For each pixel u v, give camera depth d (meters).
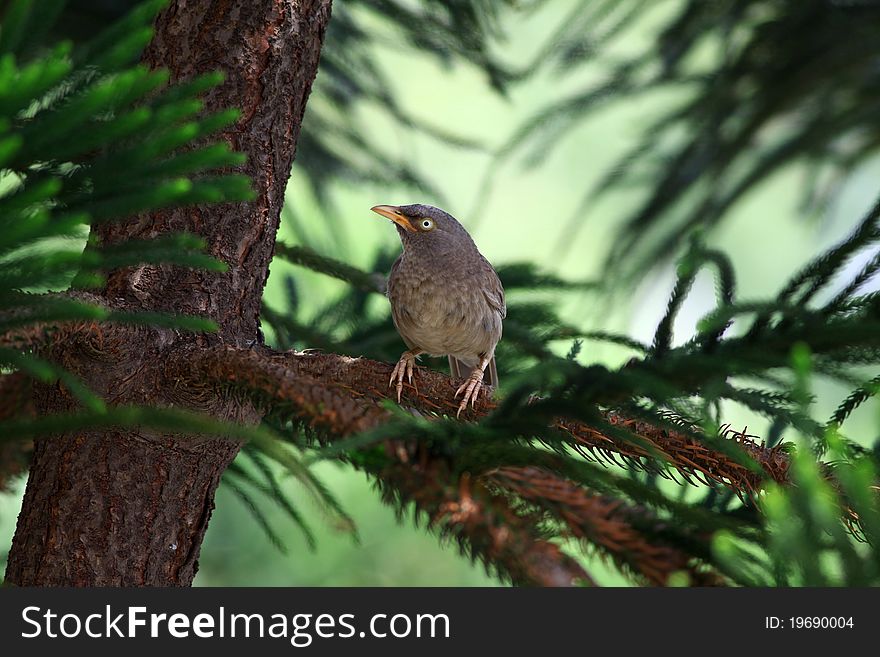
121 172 2.55
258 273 4.18
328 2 4.48
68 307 2.52
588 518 3.71
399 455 3.68
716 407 3.36
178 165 2.56
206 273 3.99
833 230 17.27
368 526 14.77
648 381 3.07
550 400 3.33
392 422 3.47
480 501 3.58
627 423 3.83
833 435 2.92
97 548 3.73
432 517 3.56
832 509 2.74
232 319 4.05
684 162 10.32
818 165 11.22
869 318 3.32
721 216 10.61
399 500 3.69
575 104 9.51
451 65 7.50
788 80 9.62
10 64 2.22
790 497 2.55
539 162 9.80
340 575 14.40
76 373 3.62
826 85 9.95
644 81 9.80
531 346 5.89
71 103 2.43
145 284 3.88
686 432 3.28
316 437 3.71
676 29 9.34
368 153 8.23
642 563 3.59
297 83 4.33
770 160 10.34
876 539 2.57
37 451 3.88
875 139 10.91
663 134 10.45
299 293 6.54
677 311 3.52
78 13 6.60
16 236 2.23
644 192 11.86
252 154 4.15
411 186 8.14
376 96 7.91
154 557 3.83
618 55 10.12
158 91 4.10
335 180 8.40
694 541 3.63
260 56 4.20
